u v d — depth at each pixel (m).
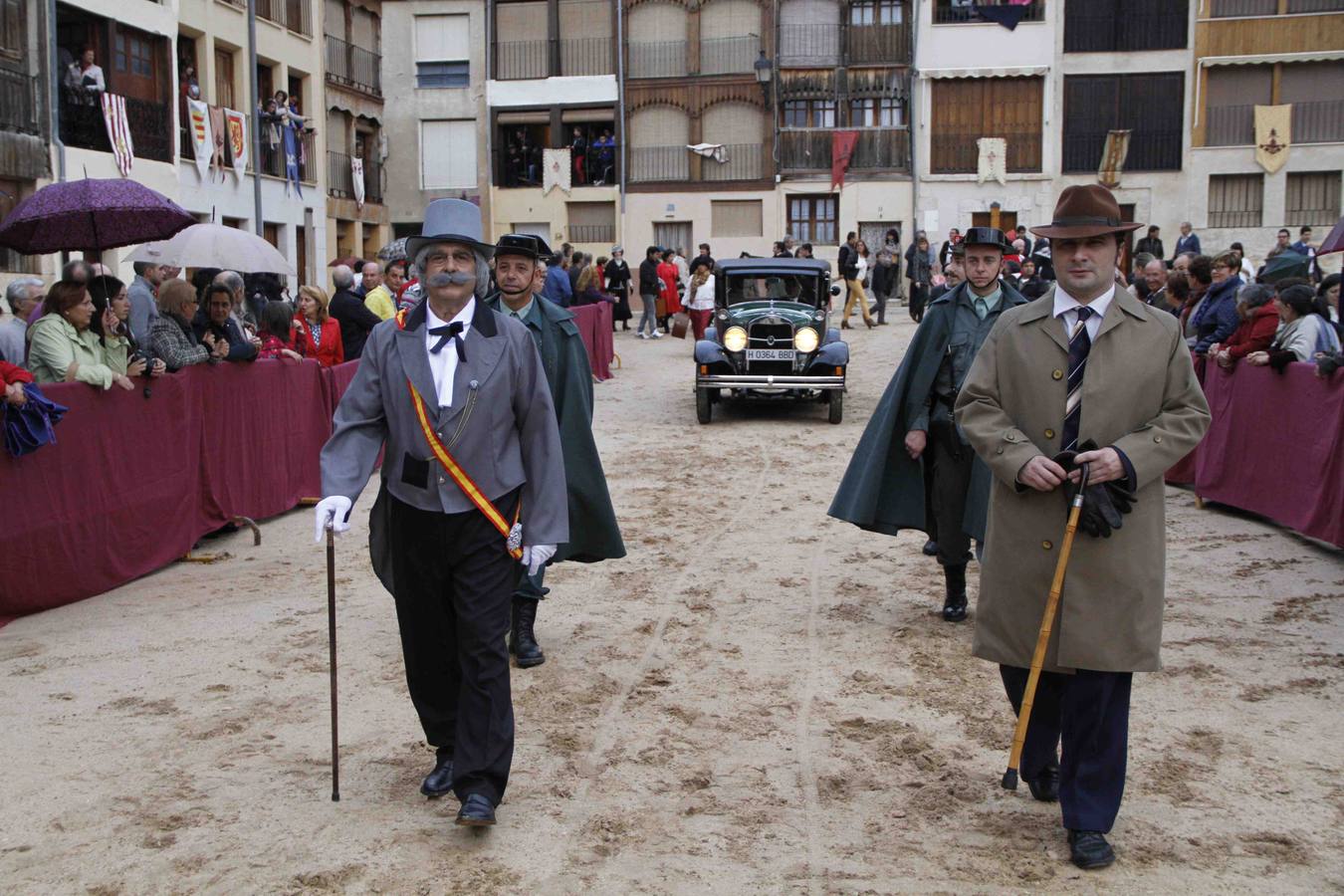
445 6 41.94
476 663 4.38
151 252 11.43
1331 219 38.25
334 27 38.03
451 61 42.31
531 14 42.00
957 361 6.84
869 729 5.48
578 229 42.62
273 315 10.94
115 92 24.33
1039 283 12.96
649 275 28.62
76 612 7.43
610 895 3.98
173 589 8.01
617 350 26.03
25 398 6.92
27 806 4.64
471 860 4.22
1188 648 6.55
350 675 6.21
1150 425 4.16
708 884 4.05
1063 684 4.49
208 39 28.48
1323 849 4.29
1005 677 4.67
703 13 41.28
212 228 11.75
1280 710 5.64
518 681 6.15
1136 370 4.20
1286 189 38.44
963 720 5.59
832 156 40.81
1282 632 6.82
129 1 24.56
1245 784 4.83
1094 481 4.06
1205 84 38.44
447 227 4.44
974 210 40.22
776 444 14.41
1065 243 4.23
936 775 4.98
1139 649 4.12
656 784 4.89
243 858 4.23
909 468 7.21
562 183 42.19
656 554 8.99
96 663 6.40
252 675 6.22
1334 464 8.49
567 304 20.88
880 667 6.36
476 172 42.62
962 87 39.97
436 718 4.67
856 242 29.95
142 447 8.32
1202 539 9.21
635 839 4.39
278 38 32.44
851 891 4.00
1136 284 14.97
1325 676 6.09
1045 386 4.28
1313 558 8.55
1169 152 38.91
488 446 4.44
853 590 7.96
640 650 6.68
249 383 9.93
